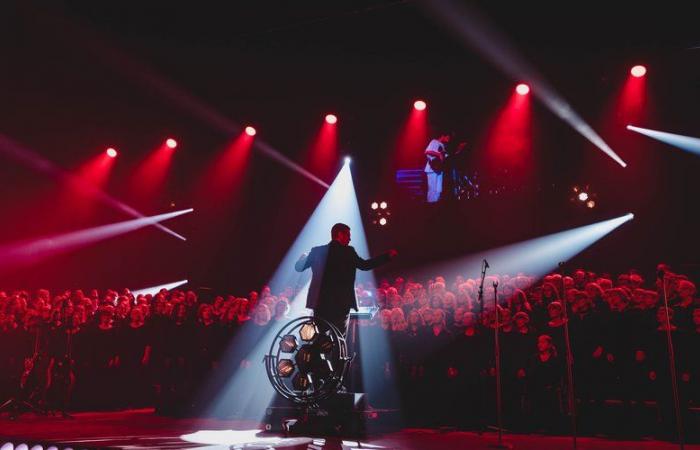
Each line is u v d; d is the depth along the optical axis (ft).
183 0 37.37
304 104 44.83
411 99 42.78
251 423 24.20
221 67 42.45
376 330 26.61
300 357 16.69
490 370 24.31
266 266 47.91
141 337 30.60
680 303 22.25
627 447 18.03
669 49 33.81
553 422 23.11
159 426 22.29
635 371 22.44
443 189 44.14
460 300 25.58
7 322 30.42
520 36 36.37
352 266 19.65
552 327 23.76
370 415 20.02
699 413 21.35
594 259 40.75
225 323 29.19
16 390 29.30
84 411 30.30
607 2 33.30
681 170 39.01
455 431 23.09
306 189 47.60
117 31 39.55
